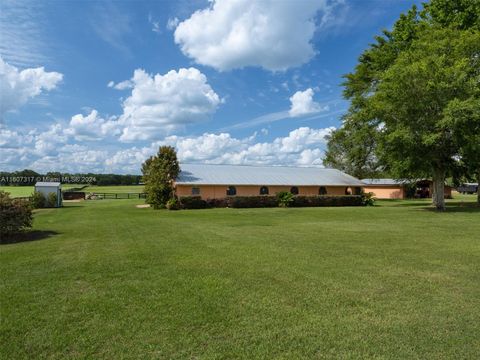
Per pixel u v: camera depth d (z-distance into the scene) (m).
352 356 3.69
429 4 29.00
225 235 12.43
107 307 5.05
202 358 3.66
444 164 25.12
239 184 33.06
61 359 3.66
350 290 5.83
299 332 4.26
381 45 32.47
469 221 17.19
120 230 14.02
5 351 3.81
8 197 12.33
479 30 25.56
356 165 41.88
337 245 10.18
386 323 4.50
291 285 6.11
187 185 31.78
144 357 3.68
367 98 30.86
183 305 5.13
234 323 4.51
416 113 22.89
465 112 20.23
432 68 22.09
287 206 31.62
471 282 6.29
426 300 5.36
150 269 7.25
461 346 3.89
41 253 9.07
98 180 110.19
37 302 5.28
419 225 15.56
